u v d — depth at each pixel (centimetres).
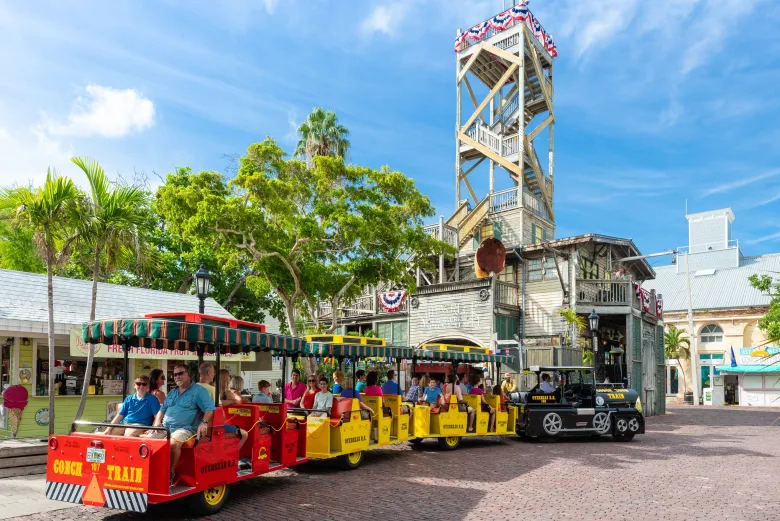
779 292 2408
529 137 3005
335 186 1878
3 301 1400
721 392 4147
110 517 781
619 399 1712
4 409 1321
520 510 827
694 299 4931
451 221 3061
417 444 1550
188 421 785
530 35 2978
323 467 1181
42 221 1140
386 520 772
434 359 1479
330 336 1263
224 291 2908
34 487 935
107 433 784
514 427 1672
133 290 1828
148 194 1641
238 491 949
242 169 1705
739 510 832
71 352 1256
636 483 1023
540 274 2773
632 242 2806
